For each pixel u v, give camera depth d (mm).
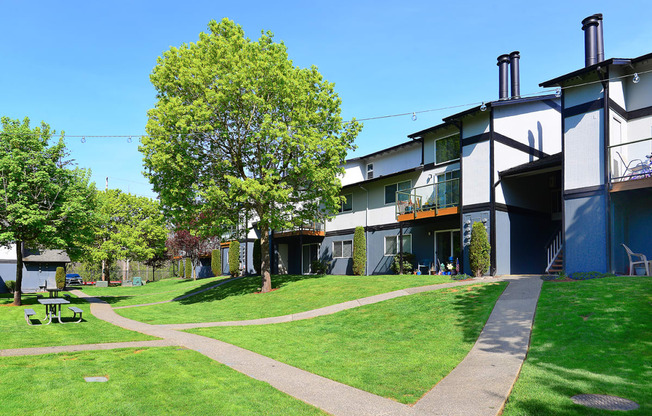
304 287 20500
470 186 19719
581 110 15977
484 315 11047
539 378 6727
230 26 20188
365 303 14977
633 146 16281
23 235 20766
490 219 18688
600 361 7230
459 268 20844
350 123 21406
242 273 35281
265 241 21406
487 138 19156
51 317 15875
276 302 18281
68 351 9734
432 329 10734
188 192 19188
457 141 21453
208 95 18234
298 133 18750
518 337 9109
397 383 7156
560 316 9867
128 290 33844
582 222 15625
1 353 9508
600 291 11281
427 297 14125
